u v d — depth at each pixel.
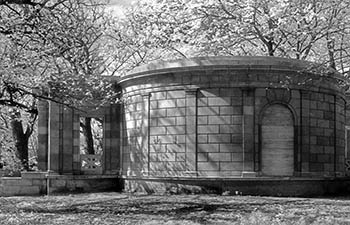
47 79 22.28
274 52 35.53
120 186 30.50
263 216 16.61
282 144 25.95
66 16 19.45
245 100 25.78
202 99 26.17
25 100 32.59
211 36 32.25
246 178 25.31
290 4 28.44
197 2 32.00
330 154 27.81
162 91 27.31
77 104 25.05
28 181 29.38
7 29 18.09
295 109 26.27
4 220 15.89
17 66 19.80
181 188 26.44
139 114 28.56
